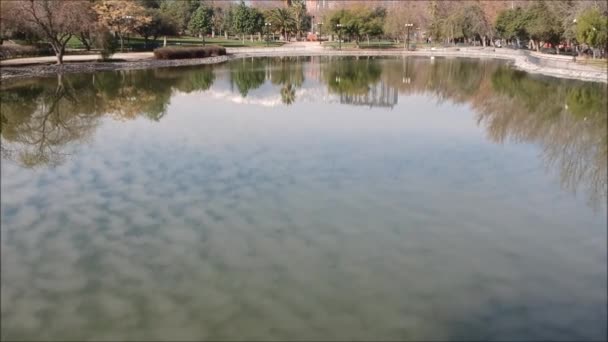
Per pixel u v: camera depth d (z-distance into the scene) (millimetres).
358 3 78188
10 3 27281
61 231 7492
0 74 25234
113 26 43719
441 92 24906
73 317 5426
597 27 32156
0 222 7793
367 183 9836
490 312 5574
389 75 33969
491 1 64188
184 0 75000
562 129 15430
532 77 31219
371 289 6020
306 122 16109
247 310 5582
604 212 8453
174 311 5551
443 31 64625
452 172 10656
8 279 6152
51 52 37938
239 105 19891
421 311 5586
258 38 77188
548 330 5238
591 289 6031
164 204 8594
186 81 28312
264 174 10297
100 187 9445
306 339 5090
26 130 14766
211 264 6570
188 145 12742
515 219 8180
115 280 6160
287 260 6707
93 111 18172
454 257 6852
